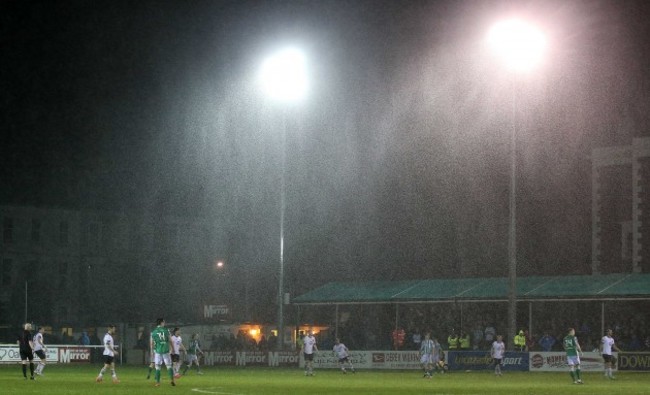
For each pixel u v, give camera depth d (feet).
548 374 177.17
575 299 200.13
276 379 149.18
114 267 392.68
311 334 168.86
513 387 124.88
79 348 222.28
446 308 230.89
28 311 364.17
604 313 202.69
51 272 380.58
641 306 217.97
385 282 234.17
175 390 110.22
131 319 372.79
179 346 146.30
